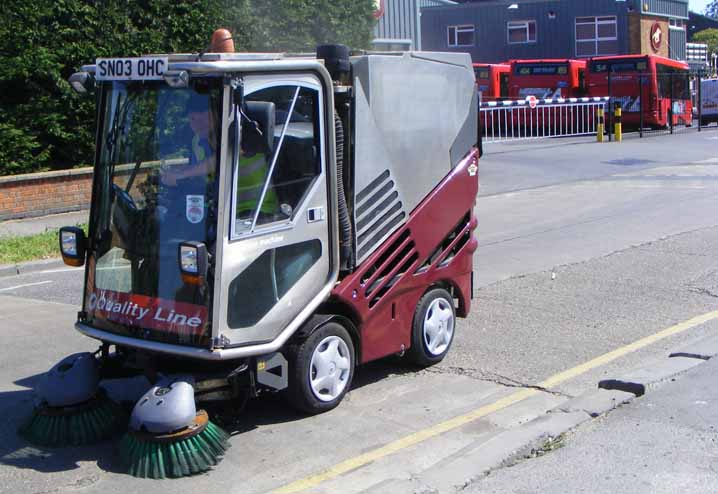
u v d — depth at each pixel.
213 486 5.14
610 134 30.73
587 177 21.34
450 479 5.10
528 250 12.50
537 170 22.78
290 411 6.31
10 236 14.36
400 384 6.88
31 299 10.47
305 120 5.85
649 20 46.09
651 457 5.33
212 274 5.32
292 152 5.77
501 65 38.75
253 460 5.50
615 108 31.67
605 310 9.07
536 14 46.84
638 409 6.16
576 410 6.11
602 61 35.56
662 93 35.41
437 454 5.54
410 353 7.09
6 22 16.72
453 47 49.09
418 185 6.82
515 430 5.76
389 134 6.52
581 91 37.00
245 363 5.65
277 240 5.66
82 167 17.94
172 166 5.56
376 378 7.03
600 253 12.13
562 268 11.22
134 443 5.31
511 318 8.83
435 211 6.96
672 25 50.00
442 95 6.98
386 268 6.61
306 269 5.90
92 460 5.49
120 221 5.86
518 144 30.14
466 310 7.61
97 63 5.74
